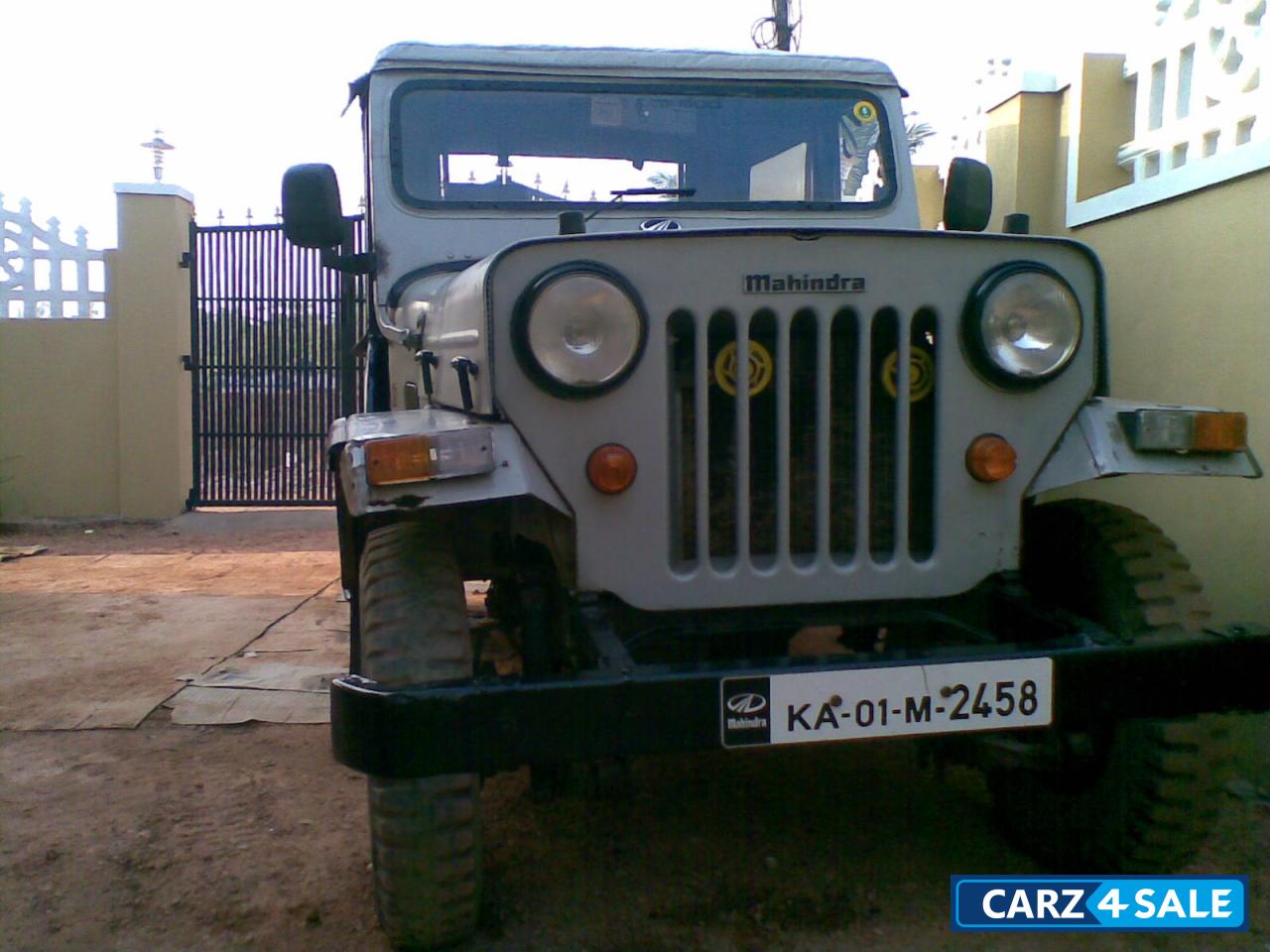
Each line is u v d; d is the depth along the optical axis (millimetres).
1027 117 5473
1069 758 3010
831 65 4234
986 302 2723
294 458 10062
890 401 2838
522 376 2594
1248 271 3992
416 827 2523
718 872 3246
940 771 3176
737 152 4137
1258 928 2941
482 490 2479
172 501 9812
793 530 2838
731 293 2670
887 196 4191
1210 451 2793
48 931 2941
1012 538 2852
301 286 9891
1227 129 4223
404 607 2594
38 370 9758
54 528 9578
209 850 3400
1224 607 4023
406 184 3977
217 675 5117
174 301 9680
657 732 2428
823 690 2486
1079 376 2848
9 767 4059
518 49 4102
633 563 2670
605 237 2615
